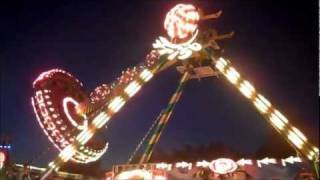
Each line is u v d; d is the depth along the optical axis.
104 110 32.50
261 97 28.19
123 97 32.84
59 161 31.41
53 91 33.62
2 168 31.58
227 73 30.14
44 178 31.03
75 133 33.28
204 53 32.00
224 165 27.73
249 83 29.03
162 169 29.19
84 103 33.78
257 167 27.30
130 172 27.08
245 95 28.73
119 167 30.14
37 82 33.72
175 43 33.34
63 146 32.62
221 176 27.81
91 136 32.06
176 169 29.00
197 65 34.66
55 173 31.89
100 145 35.56
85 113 33.62
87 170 44.34
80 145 31.78
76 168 44.16
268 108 27.58
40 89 33.41
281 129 26.78
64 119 33.25
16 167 32.16
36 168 33.41
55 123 32.59
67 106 34.09
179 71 36.25
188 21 33.03
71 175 34.72
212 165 28.11
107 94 33.44
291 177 26.47
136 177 26.75
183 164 29.00
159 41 33.94
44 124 32.88
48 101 32.78
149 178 27.17
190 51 32.53
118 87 33.31
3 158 31.98
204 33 32.38
